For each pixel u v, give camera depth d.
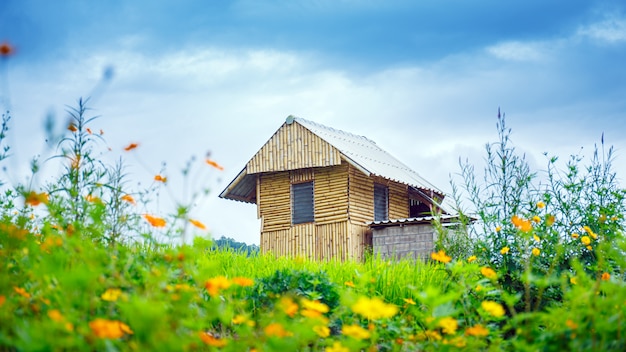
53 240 3.76
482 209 7.31
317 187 20.25
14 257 4.19
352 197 19.69
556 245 6.68
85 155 4.73
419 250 18.56
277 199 20.86
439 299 4.01
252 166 21.05
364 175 20.39
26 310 3.63
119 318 3.70
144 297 3.56
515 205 7.14
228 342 3.73
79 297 3.34
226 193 21.28
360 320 5.18
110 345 3.04
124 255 4.12
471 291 6.22
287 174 20.83
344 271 7.77
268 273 7.37
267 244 20.73
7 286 3.66
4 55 3.55
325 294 6.07
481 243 7.01
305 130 20.30
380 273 7.36
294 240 20.25
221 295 5.24
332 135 22.12
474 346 4.48
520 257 6.73
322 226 19.84
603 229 6.91
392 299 6.82
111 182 4.97
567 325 4.08
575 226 7.10
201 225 4.17
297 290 6.11
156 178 4.44
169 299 3.69
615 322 3.99
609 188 7.27
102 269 3.57
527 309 4.97
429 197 21.56
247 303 5.83
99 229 4.45
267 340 3.43
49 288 3.53
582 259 6.82
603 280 4.85
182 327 3.55
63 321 2.98
